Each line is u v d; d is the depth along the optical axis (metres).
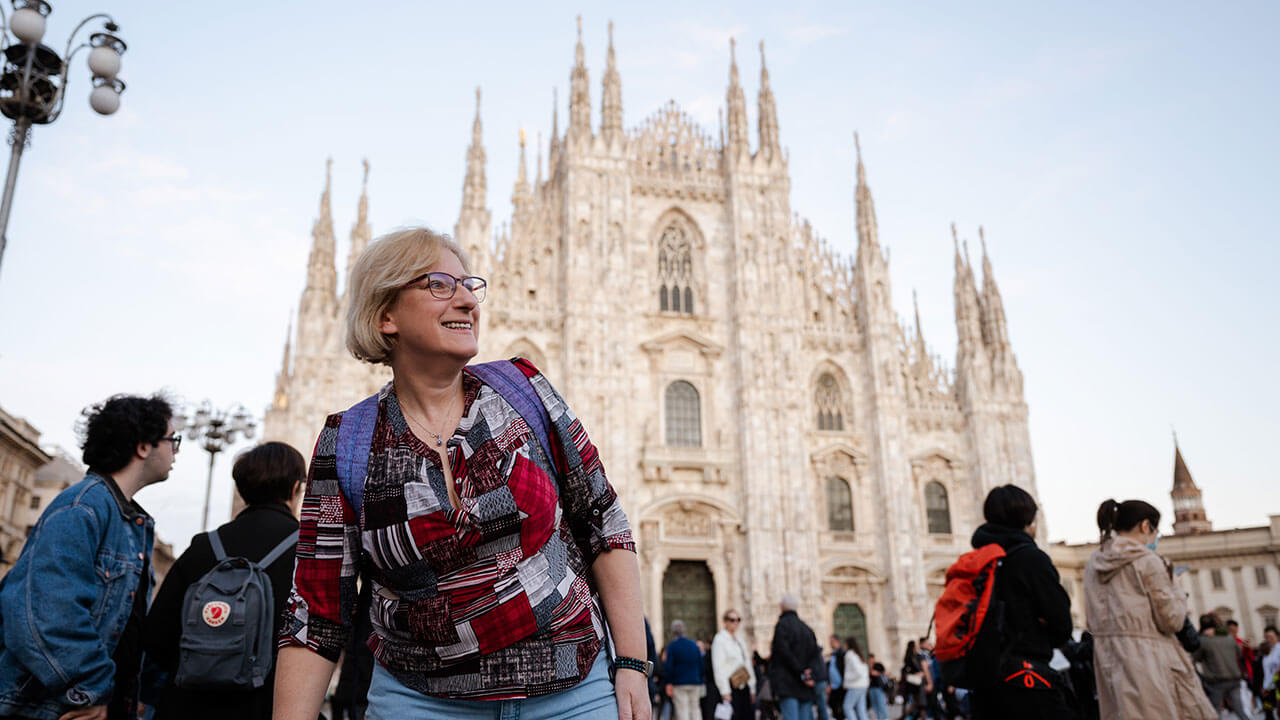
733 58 65.19
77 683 6.70
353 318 4.42
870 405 60.81
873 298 62.41
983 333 65.25
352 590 4.27
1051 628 9.54
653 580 53.84
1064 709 9.39
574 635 4.05
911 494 58.84
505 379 4.51
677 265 61.47
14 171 19.39
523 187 67.44
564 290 57.59
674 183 62.31
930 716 32.44
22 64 19.70
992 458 61.00
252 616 7.73
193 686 7.55
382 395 4.46
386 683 4.05
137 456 8.02
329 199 58.38
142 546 7.88
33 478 72.69
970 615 9.65
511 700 3.85
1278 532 77.06
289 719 4.04
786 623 23.47
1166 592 10.30
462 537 3.93
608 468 54.31
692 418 58.28
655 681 33.69
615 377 56.16
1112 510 11.48
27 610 6.65
